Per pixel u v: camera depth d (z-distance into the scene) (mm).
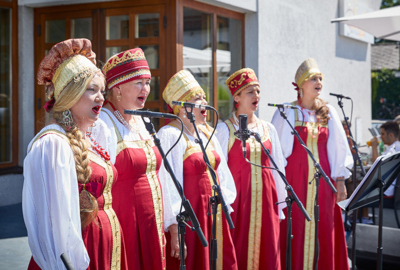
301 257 3818
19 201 5504
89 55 2268
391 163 2945
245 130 2844
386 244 4203
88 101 2127
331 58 8438
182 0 5180
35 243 1948
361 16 5539
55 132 2039
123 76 2594
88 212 2100
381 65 28047
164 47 5152
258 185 3490
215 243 2541
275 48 6609
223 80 5930
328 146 4027
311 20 7652
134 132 2639
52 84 2158
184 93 3074
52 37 5504
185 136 3045
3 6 5355
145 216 2559
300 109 4016
